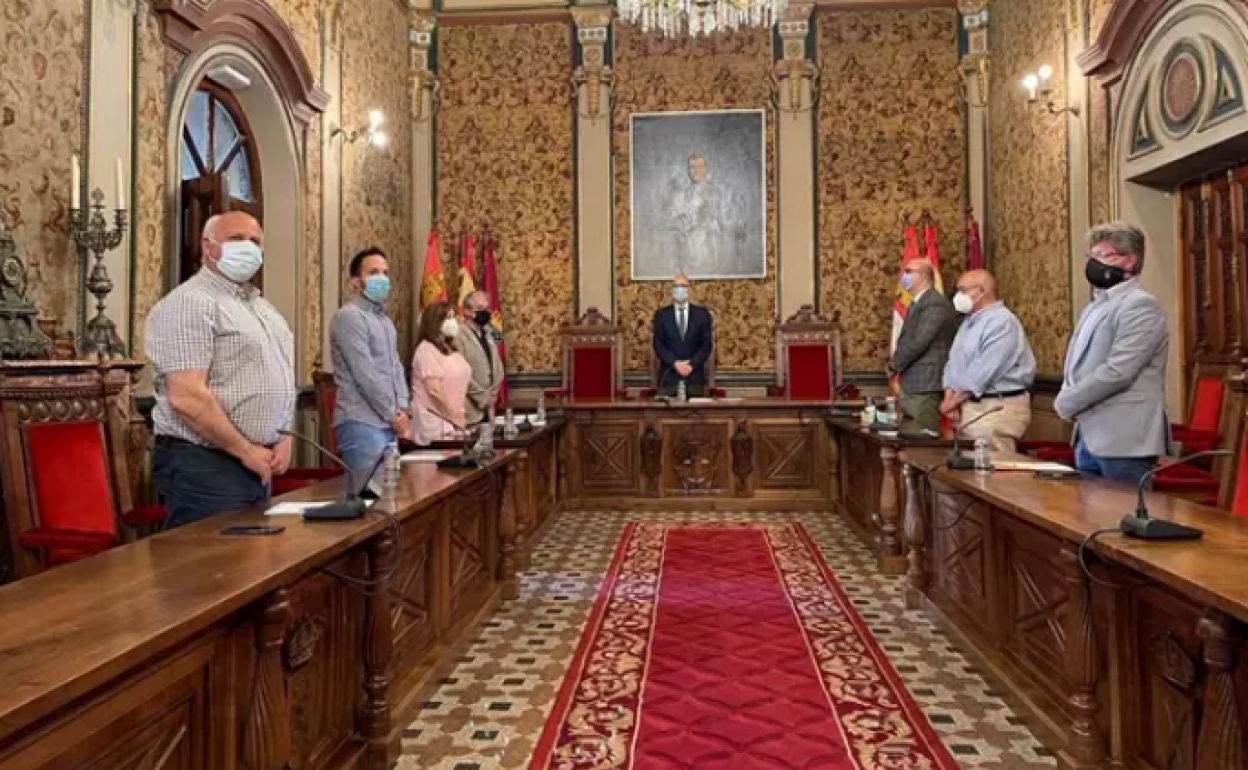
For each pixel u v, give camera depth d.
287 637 2.02
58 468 3.08
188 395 2.49
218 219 2.64
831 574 4.75
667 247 8.54
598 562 5.09
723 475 6.98
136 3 4.25
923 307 5.20
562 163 8.58
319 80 6.38
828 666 3.31
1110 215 5.89
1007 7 7.73
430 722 2.81
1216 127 4.72
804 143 8.43
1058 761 2.43
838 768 2.46
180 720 1.61
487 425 4.11
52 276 3.66
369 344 3.52
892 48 8.38
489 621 3.92
